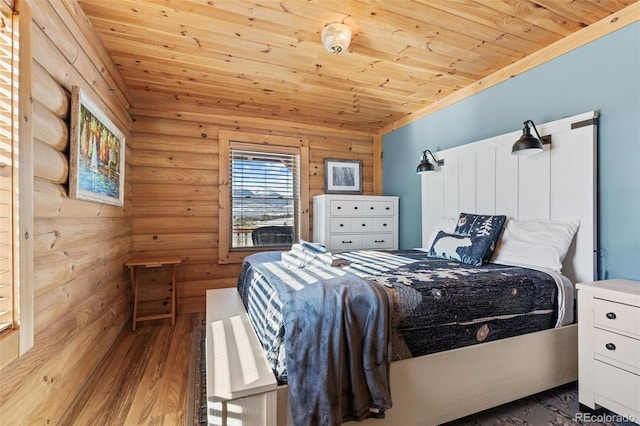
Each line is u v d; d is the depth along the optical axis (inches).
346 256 96.3
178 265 126.0
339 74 104.0
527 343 62.3
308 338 45.3
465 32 80.1
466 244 85.9
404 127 147.3
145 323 113.0
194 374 75.4
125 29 78.0
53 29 55.7
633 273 68.4
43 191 51.8
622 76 70.8
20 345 42.6
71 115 62.3
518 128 95.0
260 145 142.7
